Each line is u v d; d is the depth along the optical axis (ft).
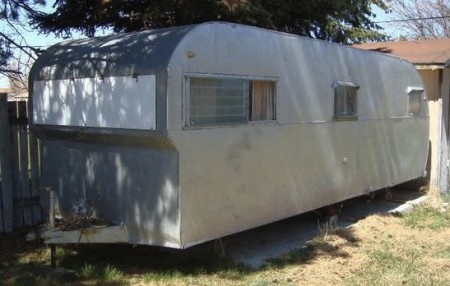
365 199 32.83
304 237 23.95
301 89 22.09
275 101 20.66
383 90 28.40
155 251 20.83
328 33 42.68
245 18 30.42
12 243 21.65
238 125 18.90
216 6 29.99
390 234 24.67
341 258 20.97
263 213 20.30
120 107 17.65
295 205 22.04
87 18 32.76
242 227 19.31
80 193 19.95
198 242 17.51
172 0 29.45
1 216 22.71
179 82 16.62
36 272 17.90
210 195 17.88
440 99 34.35
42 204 21.91
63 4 30.86
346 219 27.89
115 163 18.54
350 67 25.49
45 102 20.51
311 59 22.71
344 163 25.26
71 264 19.20
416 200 32.78
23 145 23.57
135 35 18.67
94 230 17.62
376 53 27.76
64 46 21.01
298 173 22.13
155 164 17.31
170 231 17.08
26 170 23.70
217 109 18.03
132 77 17.19
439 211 29.89
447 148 35.70
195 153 17.25
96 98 18.45
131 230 18.21
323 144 23.66
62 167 20.66
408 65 31.19
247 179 19.43
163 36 17.51
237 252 21.59
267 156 20.36
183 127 16.79
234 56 18.65
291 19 36.60
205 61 17.49
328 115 23.93
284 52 21.11
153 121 16.63
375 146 27.86
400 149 30.42
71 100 19.40
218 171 18.15
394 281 18.63
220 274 18.51
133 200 18.04
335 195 24.77
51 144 21.08
